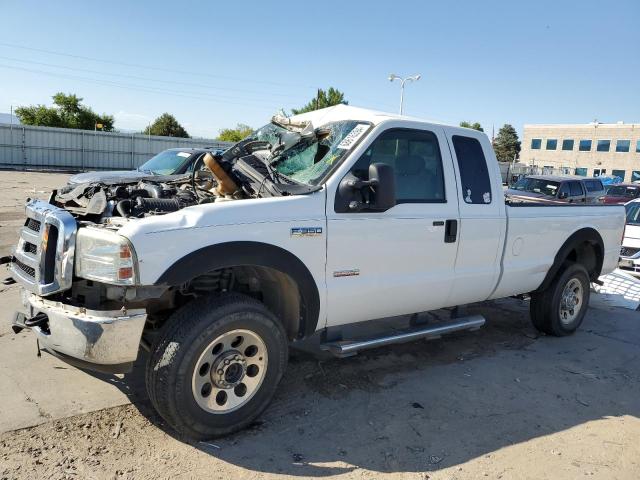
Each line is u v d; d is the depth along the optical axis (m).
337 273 3.95
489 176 4.98
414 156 4.45
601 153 72.31
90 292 3.27
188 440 3.45
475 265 4.89
